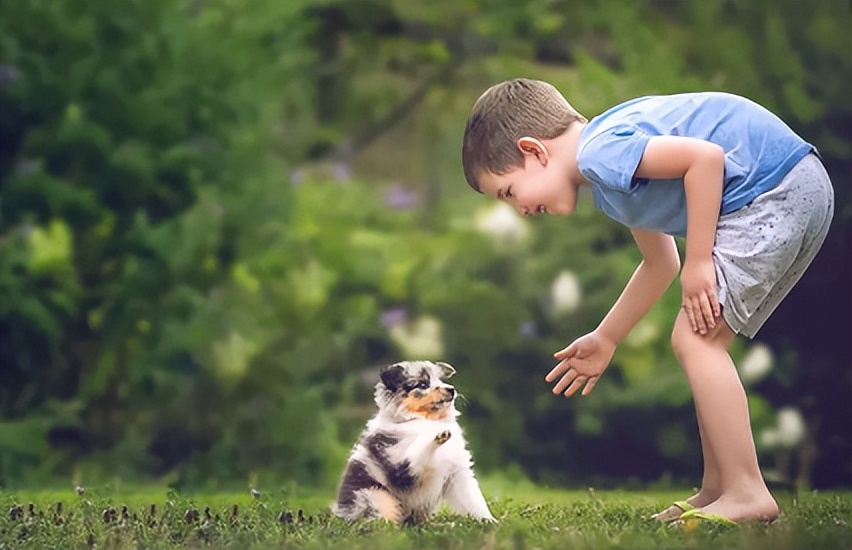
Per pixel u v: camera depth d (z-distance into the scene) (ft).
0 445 46.16
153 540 20.80
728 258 22.47
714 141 23.02
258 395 49.67
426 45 57.26
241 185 50.03
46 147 48.16
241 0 51.49
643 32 53.06
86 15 48.60
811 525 21.79
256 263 49.80
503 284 53.36
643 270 25.66
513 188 23.98
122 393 48.47
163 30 49.39
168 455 48.96
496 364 52.65
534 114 23.82
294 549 19.66
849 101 52.08
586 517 24.00
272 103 51.49
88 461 48.03
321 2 55.26
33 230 46.24
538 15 54.85
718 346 22.76
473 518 23.38
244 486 44.83
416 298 53.83
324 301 50.93
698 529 20.95
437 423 24.27
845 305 51.16
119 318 48.14
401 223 55.62
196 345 48.24
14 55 48.01
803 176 22.95
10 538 20.92
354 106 58.80
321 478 47.78
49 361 48.70
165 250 48.03
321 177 55.11
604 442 51.11
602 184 22.72
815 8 52.75
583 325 52.29
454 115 59.26
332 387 51.26
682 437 50.44
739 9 53.57
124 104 48.55
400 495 23.67
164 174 48.67
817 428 50.93
